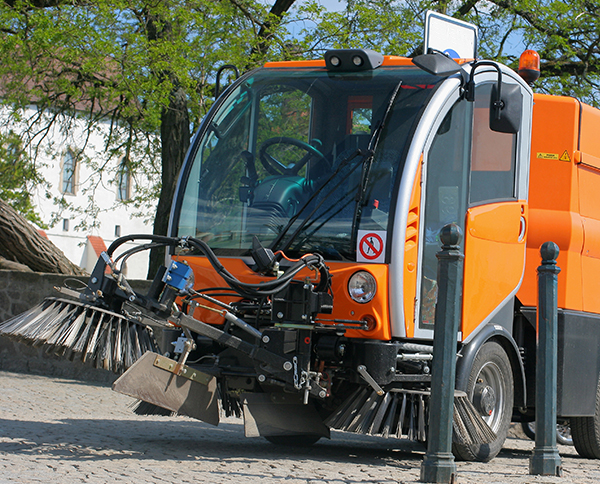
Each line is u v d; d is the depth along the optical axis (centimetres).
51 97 1889
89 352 518
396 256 579
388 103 627
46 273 1376
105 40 1562
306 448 717
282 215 618
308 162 633
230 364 611
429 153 611
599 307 823
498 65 639
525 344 776
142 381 534
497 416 691
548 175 795
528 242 784
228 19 1606
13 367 1321
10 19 1598
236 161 659
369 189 599
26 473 455
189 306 612
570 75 1814
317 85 655
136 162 2134
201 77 1672
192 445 657
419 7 1681
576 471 661
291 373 564
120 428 746
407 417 591
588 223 809
